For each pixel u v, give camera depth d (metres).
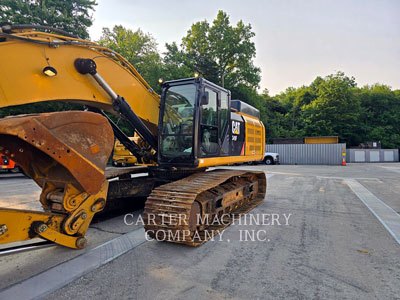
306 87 54.41
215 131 4.95
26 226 2.73
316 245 3.81
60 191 3.25
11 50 2.83
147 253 3.46
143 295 2.46
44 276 2.82
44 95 3.09
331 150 23.17
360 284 2.71
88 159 2.90
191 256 3.38
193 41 37.03
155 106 4.94
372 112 46.34
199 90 4.38
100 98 3.81
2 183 9.43
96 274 2.87
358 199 7.27
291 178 12.07
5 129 2.18
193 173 5.20
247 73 36.84
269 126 42.38
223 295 2.48
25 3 15.98
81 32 18.34
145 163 5.42
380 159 29.22
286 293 2.52
